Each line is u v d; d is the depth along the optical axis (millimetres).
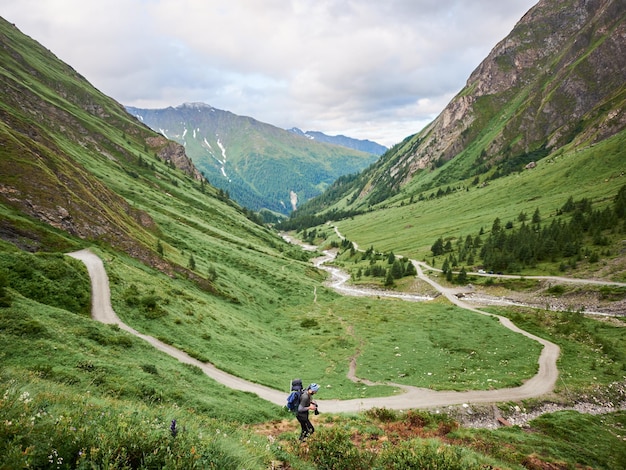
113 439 7188
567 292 108812
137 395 23500
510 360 55031
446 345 63344
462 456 14289
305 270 149000
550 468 24234
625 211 136750
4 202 56188
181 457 7332
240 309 79000
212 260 109688
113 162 178625
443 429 26844
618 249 120812
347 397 39219
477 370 51031
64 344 26984
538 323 75188
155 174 195250
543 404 40219
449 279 139875
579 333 67625
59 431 6793
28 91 178000
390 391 41969
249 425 25062
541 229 158125
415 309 93625
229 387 34188
